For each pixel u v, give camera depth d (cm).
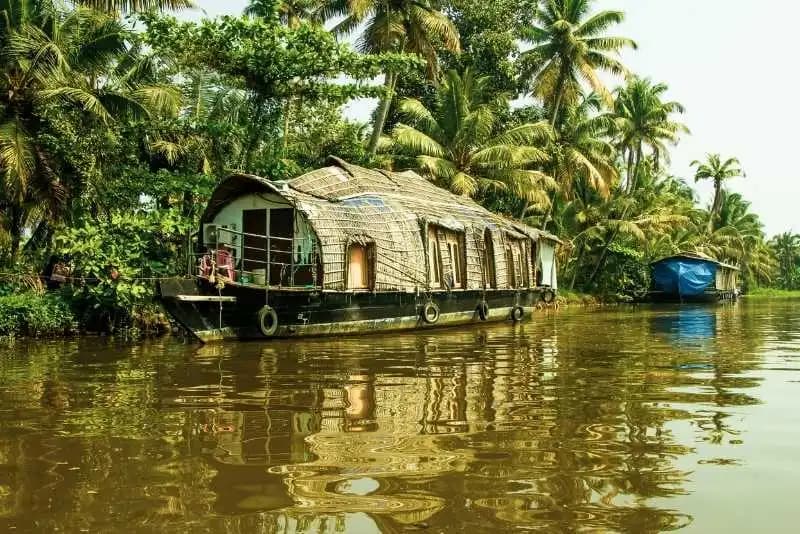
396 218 1432
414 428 515
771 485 375
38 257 1675
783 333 1470
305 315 1227
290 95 1761
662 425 523
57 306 1316
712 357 988
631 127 3384
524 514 330
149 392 675
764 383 734
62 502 351
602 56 2753
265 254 1370
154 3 1606
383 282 1352
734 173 4919
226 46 1603
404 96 2862
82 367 864
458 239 1669
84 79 1661
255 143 1802
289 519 325
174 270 1400
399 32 2195
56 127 1560
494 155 2400
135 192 1741
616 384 727
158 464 419
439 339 1268
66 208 1594
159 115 1886
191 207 1762
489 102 2792
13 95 1540
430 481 383
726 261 5212
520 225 2128
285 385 717
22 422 539
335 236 1249
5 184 1485
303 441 475
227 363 896
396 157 2450
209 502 350
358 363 901
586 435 493
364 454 440
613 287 3653
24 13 1508
